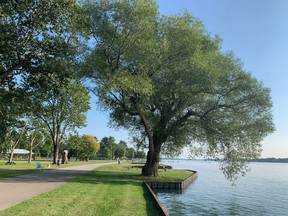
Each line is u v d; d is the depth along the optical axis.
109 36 28.67
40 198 15.05
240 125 32.47
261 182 55.09
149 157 36.06
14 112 25.52
